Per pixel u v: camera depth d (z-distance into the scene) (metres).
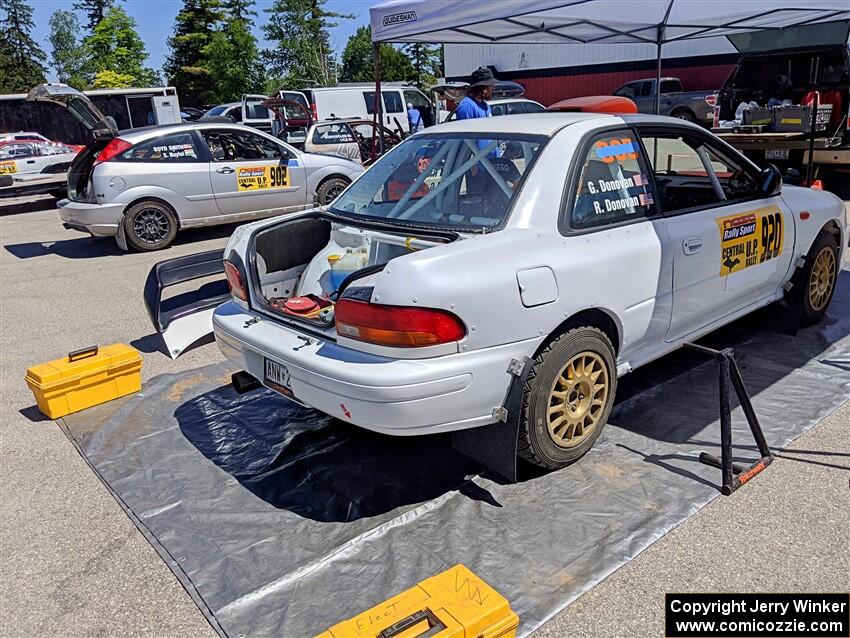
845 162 9.16
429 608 2.00
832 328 4.84
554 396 3.05
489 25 6.21
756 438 3.20
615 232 3.24
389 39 5.93
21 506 3.21
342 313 2.78
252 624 2.39
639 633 2.29
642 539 2.72
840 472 3.14
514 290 2.78
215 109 22.73
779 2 5.90
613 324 3.28
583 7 5.81
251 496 3.18
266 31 58.62
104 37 56.00
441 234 3.04
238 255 3.54
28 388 4.67
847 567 2.55
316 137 12.05
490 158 3.36
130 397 4.30
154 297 4.90
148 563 2.78
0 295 7.28
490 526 2.85
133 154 8.75
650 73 23.64
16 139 15.48
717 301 3.90
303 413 3.96
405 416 2.66
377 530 2.85
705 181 3.95
